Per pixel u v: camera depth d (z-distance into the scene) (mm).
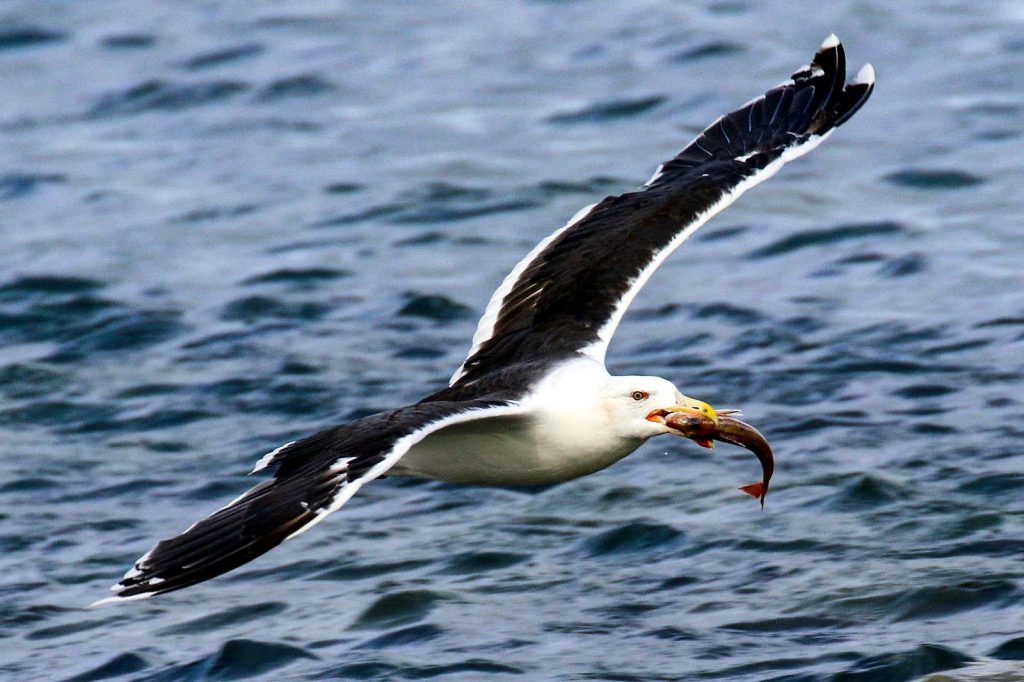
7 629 11859
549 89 24516
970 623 10766
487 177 21188
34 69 26609
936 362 15273
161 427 15055
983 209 19125
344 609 11727
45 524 13367
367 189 21000
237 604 11984
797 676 10242
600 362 10156
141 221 20438
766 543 12164
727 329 16328
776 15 27094
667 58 25297
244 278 18438
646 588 11695
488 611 11516
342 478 8242
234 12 29000
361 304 17578
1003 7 26891
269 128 23672
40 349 16875
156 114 24531
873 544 12008
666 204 11250
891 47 25281
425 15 28562
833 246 18344
